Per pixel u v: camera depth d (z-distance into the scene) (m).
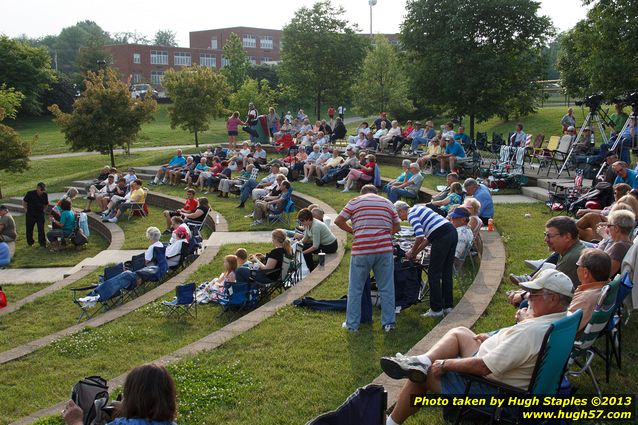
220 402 6.20
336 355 7.41
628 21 21.86
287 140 28.58
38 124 64.25
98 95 32.94
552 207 14.96
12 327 11.66
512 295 7.21
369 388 4.36
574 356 5.39
